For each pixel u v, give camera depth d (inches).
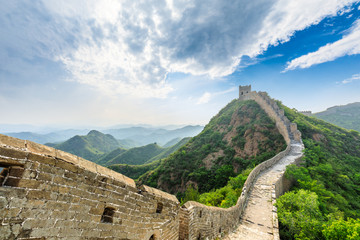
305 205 454.0
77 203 104.7
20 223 81.2
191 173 1745.8
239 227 418.6
